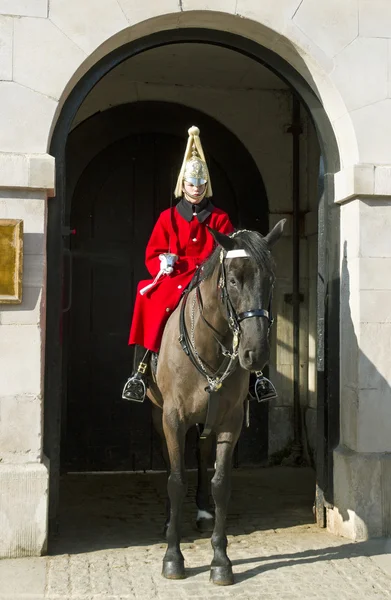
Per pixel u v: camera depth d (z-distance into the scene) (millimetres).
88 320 6973
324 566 4371
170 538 4234
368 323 5000
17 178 4547
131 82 6996
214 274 3990
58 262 4836
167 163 7125
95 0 4734
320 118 5297
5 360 4562
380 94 5074
